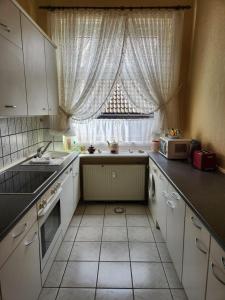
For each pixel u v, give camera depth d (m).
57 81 3.13
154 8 3.07
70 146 3.47
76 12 3.08
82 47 3.17
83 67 3.24
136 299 1.82
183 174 2.21
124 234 2.75
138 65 3.21
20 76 1.89
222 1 2.27
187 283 1.64
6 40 1.63
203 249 1.33
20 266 1.33
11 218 1.24
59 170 2.29
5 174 2.15
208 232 1.26
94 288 1.93
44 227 1.79
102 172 3.48
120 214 3.28
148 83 3.28
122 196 3.57
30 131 2.95
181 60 3.29
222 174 2.21
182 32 3.14
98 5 3.12
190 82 3.21
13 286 1.24
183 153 2.87
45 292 1.89
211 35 2.53
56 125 3.40
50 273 2.10
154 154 3.22
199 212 1.38
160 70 3.22
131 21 3.12
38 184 1.84
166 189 2.25
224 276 1.08
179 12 3.07
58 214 2.23
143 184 3.52
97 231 2.82
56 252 2.20
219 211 1.39
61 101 3.31
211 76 2.52
